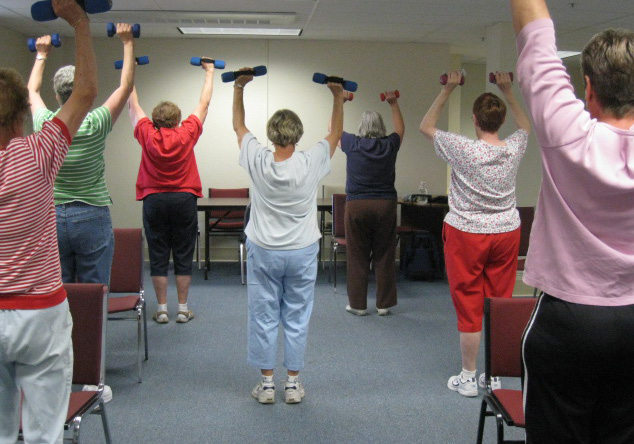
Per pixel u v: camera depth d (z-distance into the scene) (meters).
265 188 2.71
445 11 5.59
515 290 5.05
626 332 1.04
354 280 4.70
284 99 7.23
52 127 1.47
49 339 1.50
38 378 1.53
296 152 2.79
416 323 4.52
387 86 7.32
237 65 7.15
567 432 1.13
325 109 7.28
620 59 1.04
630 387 1.09
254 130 7.22
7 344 1.46
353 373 3.45
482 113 2.85
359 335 4.20
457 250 2.94
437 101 3.01
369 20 6.02
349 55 7.24
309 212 2.79
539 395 1.15
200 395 3.11
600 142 1.02
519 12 1.09
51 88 7.06
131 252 3.49
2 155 1.39
